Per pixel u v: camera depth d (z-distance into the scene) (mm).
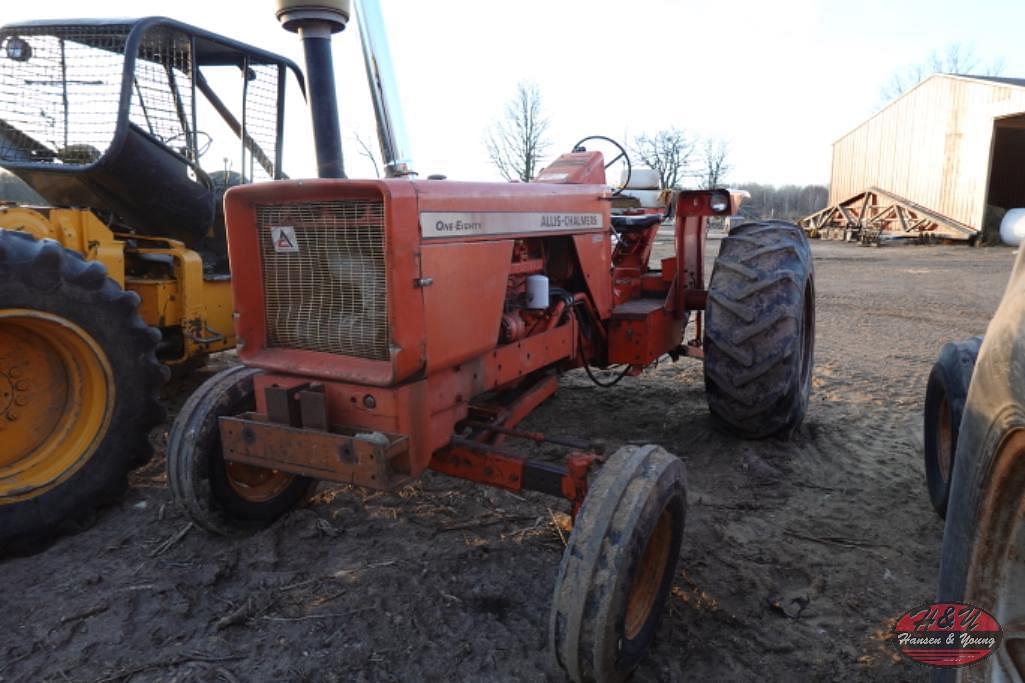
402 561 2785
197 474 2756
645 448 2244
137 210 4375
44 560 2812
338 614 2453
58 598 2543
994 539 1512
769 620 2467
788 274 3572
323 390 2346
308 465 2279
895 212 23109
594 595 1911
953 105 20969
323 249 2336
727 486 3504
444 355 2324
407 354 2184
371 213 2199
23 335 2887
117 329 3062
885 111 23828
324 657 2234
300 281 2424
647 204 5531
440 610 2479
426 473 3609
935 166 21797
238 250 2449
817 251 19141
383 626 2389
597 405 4863
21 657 2229
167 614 2453
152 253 4281
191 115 4430
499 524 3102
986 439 1494
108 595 2551
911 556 2867
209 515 2818
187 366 5348
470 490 3426
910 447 4031
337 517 3156
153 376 3211
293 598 2549
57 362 3010
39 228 3686
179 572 2713
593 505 2029
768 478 3576
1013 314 1443
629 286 4512
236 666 2197
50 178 4145
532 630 2379
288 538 2971
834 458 3855
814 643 2340
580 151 3711
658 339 4020
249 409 2926
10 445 2906
